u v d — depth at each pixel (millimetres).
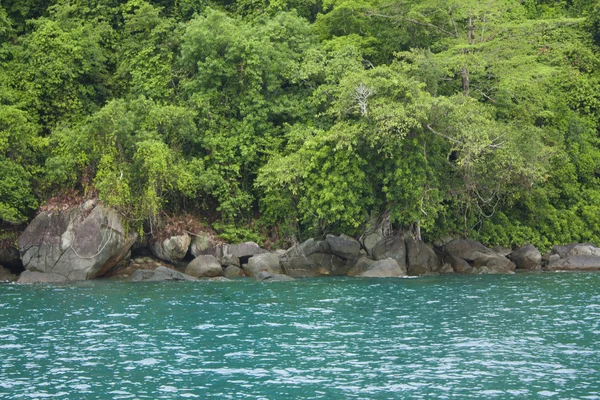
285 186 41781
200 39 44594
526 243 44750
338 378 19188
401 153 40156
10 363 20891
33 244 38938
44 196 41562
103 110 40875
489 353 21656
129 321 26656
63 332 24859
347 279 38188
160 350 22281
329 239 41281
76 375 19656
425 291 33469
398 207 40812
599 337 23641
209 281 37750
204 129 44219
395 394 17812
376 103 39312
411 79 40000
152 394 17953
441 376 19312
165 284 36562
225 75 44562
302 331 24797
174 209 43188
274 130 44875
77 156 40969
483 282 36625
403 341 23250
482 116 40875
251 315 27672
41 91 45375
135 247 41406
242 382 18875
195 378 19266
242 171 44781
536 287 34562
